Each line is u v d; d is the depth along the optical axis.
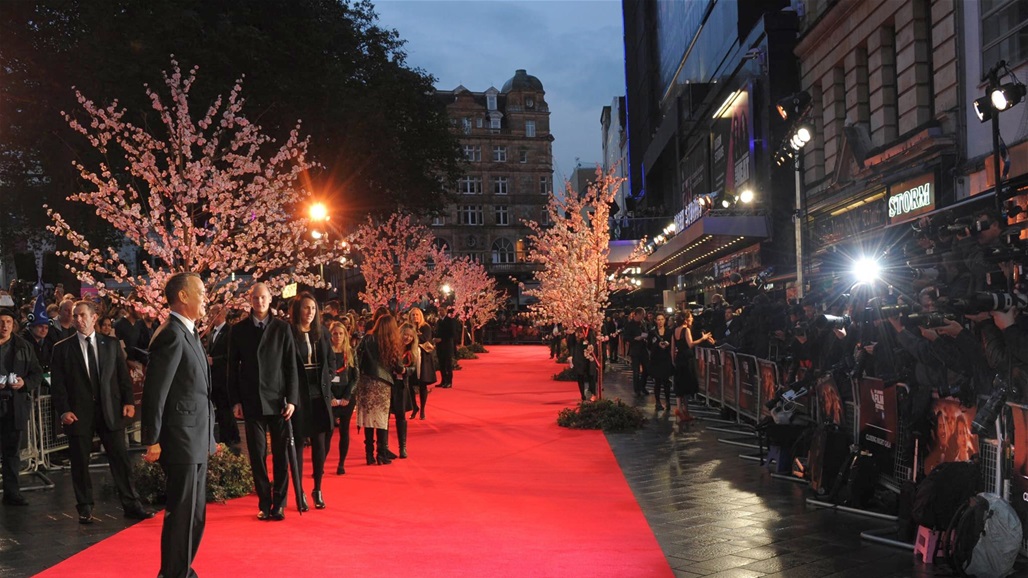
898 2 20.41
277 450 7.52
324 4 27.31
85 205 22.25
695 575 5.69
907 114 20.14
